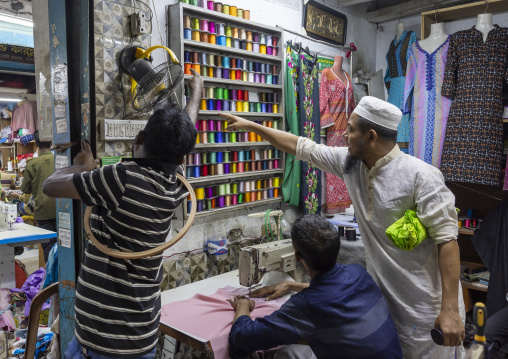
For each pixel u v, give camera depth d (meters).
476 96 3.38
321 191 3.98
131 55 2.34
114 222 1.51
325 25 4.23
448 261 1.74
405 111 3.88
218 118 3.22
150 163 1.55
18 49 6.42
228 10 3.17
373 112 1.84
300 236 1.74
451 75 3.51
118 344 1.53
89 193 1.44
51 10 2.37
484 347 0.91
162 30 2.90
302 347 2.24
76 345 1.66
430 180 1.79
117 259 1.54
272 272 2.78
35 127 8.22
